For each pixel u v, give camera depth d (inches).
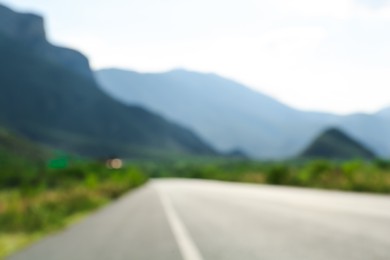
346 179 1588.3
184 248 365.4
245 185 2532.0
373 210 667.4
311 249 326.0
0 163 4869.6
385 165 1705.2
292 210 734.5
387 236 380.2
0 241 586.6
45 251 420.2
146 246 402.3
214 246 369.4
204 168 7175.2
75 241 483.8
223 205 943.0
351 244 340.5
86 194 1493.6
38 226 746.2
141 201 1323.8
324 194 1225.4
